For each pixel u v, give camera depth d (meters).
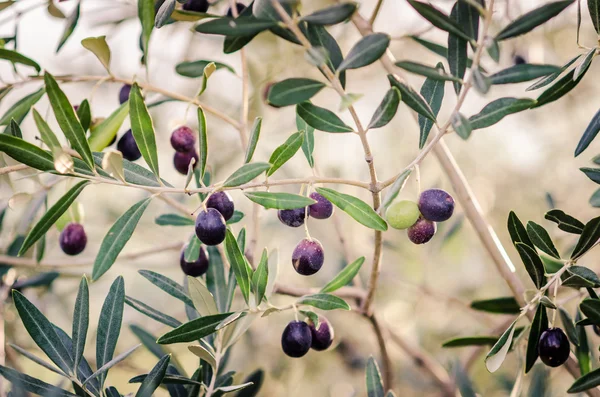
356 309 0.81
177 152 0.75
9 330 0.94
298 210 0.67
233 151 1.14
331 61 0.64
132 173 0.66
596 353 1.02
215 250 0.76
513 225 0.68
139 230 1.21
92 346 1.07
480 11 0.61
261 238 1.21
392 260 1.19
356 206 0.65
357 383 1.19
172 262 1.20
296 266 0.67
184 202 1.05
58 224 0.81
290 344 0.68
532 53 0.97
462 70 0.66
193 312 0.76
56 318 1.06
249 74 1.00
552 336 0.67
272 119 1.14
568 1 0.61
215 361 0.69
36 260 0.85
